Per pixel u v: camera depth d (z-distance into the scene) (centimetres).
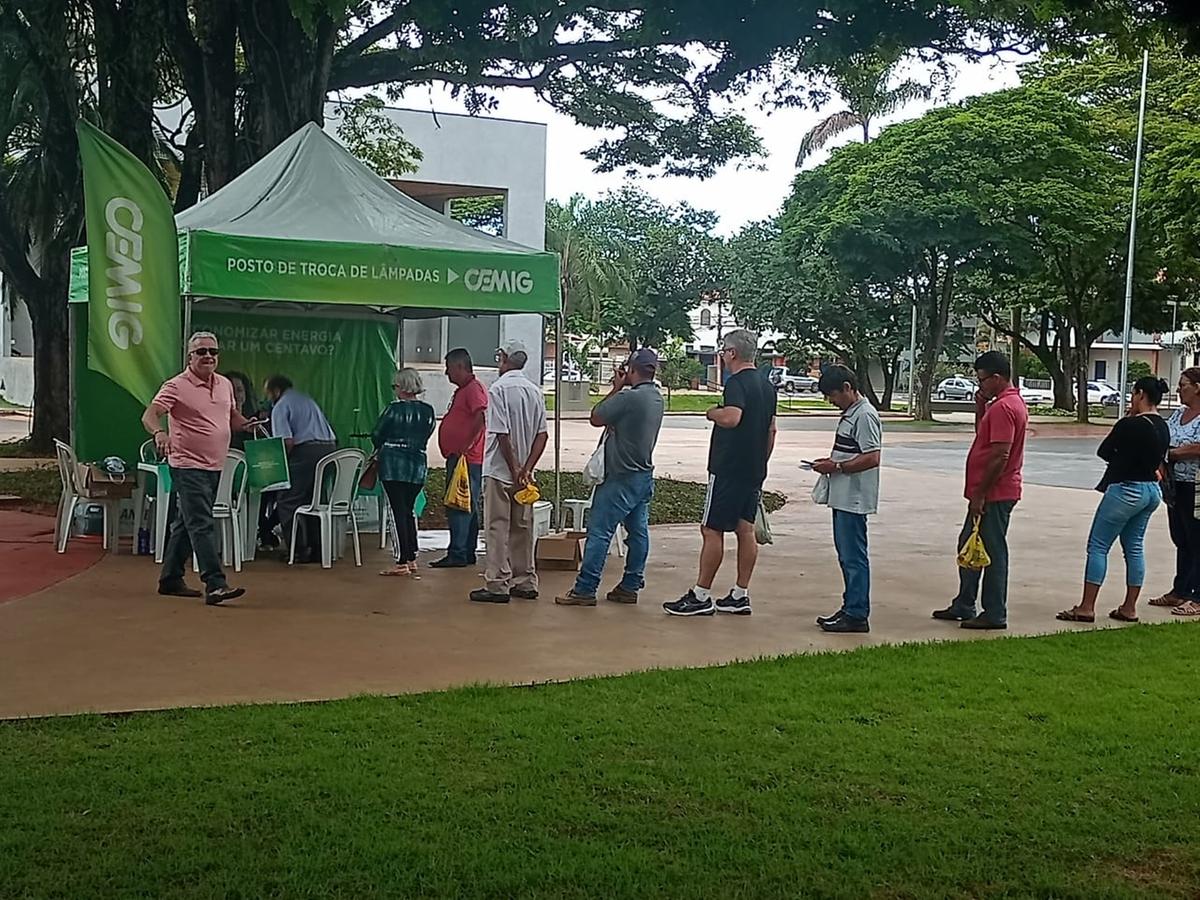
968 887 451
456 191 3797
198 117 1570
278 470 1077
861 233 4275
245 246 999
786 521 1590
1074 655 827
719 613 959
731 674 749
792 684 725
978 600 1048
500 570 971
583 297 4822
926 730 638
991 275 4444
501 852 465
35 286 2216
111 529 1162
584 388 4850
